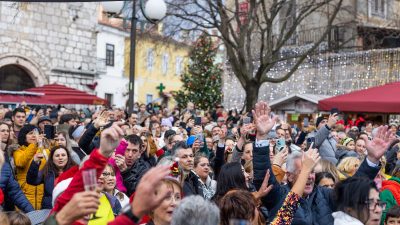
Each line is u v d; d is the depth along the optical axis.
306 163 4.78
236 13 21.73
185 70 40.44
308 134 12.85
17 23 33.34
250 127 7.53
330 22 22.73
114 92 43.12
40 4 34.56
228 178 5.57
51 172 7.10
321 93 26.77
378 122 21.59
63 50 36.06
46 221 3.13
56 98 20.73
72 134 9.26
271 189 5.34
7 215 4.22
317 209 5.35
